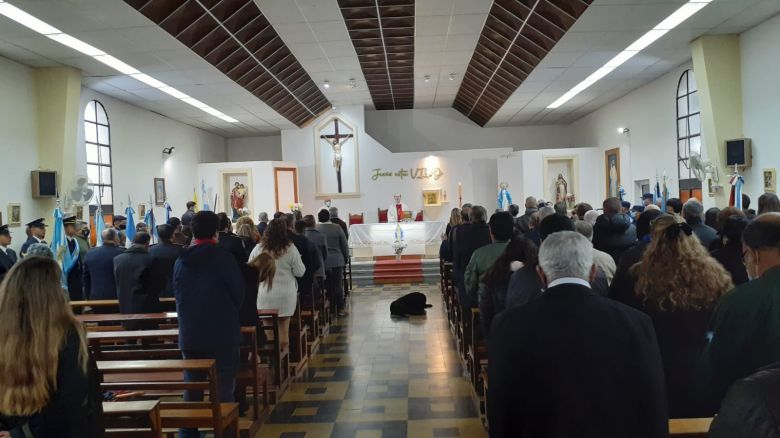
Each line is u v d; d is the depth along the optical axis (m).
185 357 3.86
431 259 14.61
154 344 5.16
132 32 8.95
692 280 2.41
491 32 12.07
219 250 3.92
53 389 1.91
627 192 15.94
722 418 1.07
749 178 9.97
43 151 10.30
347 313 9.66
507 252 3.59
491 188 19.36
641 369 1.67
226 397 3.88
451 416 4.79
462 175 19.47
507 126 21.14
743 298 2.04
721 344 2.07
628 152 15.78
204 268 3.84
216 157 20.50
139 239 5.75
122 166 13.52
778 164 9.16
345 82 15.76
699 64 10.29
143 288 5.67
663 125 13.57
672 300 2.40
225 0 9.33
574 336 1.70
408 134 21.12
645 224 4.05
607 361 1.67
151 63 10.75
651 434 1.65
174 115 16.03
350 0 9.78
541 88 14.77
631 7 8.63
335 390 5.58
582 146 19.91
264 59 12.52
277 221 5.80
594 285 3.09
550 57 11.62
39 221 8.09
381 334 7.94
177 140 17.03
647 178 14.58
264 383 4.87
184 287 3.85
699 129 11.85
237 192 18.39
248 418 4.68
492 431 1.78
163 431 4.25
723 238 3.45
